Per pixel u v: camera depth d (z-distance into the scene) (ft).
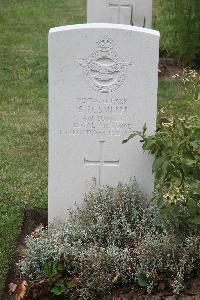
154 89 9.09
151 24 16.70
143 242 8.73
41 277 8.72
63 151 9.38
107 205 9.27
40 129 13.69
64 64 8.98
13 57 18.26
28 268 8.77
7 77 16.78
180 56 17.44
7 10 23.22
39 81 16.60
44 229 9.92
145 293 8.45
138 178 9.52
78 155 9.40
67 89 9.09
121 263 8.57
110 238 8.98
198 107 10.03
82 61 8.96
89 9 16.46
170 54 17.87
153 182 9.52
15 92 15.83
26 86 16.25
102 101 9.15
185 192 8.57
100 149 9.37
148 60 8.97
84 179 9.52
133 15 16.51
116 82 9.07
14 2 24.30
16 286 8.74
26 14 22.79
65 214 9.66
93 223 9.17
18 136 13.33
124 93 9.12
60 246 8.79
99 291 8.46
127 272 8.58
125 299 8.39
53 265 8.72
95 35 8.86
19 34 20.61
